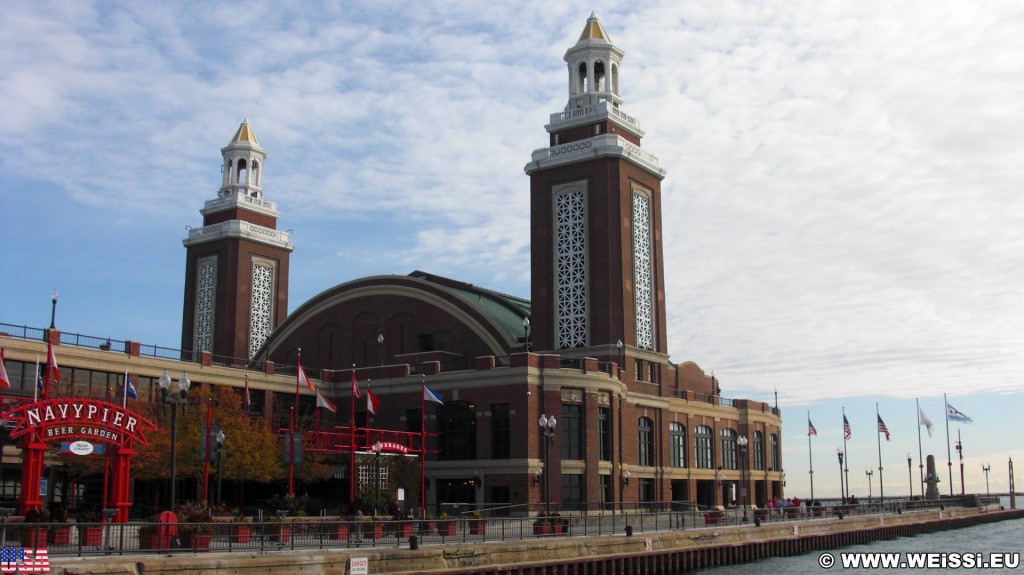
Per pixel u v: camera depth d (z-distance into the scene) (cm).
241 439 6781
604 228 9369
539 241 9688
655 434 9400
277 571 3931
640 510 8056
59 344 6950
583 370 8131
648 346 9662
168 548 3991
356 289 10406
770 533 7288
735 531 6881
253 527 4838
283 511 6088
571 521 6125
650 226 9994
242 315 11988
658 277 9938
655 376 9575
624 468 8475
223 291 12031
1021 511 15875
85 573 3403
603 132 9719
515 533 5988
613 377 8438
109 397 6519
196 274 12362
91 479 7169
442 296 9812
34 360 6756
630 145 9719
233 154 12569
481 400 8050
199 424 6744
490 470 7850
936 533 10869
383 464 7581
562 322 9431
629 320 9356
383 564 4306
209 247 12306
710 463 10669
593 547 5488
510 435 7850
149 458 6444
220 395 7331
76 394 6775
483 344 9500
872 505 10356
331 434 7550
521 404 7838
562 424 7969
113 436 4834
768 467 11925
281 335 10938
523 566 4919
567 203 9644
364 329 10306
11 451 6644
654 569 5884
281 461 6925
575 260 9488
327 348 10538
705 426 10656
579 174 9612
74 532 3934
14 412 4684
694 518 7119
